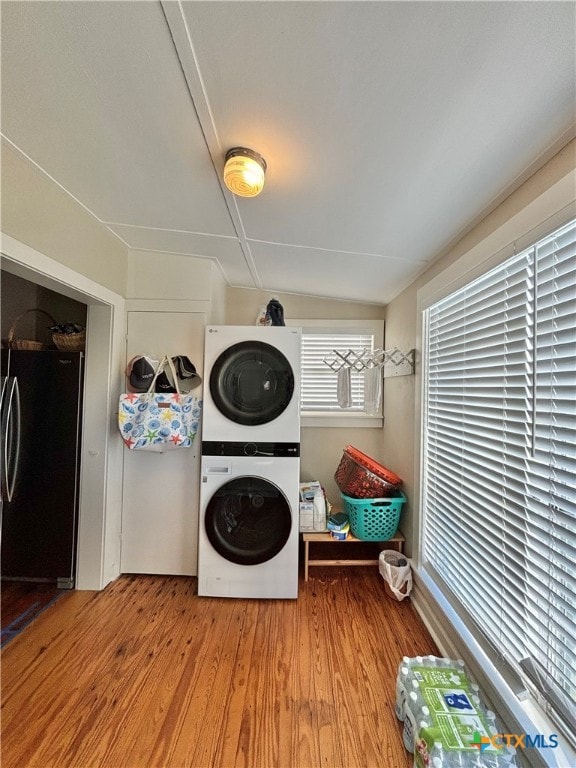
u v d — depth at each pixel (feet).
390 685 5.00
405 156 3.84
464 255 5.24
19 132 4.06
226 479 6.98
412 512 7.31
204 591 6.99
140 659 5.42
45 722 4.41
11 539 7.26
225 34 2.68
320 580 7.71
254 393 7.08
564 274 3.42
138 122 3.77
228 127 3.69
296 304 10.34
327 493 10.11
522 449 4.01
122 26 2.71
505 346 4.36
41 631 6.03
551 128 3.20
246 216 5.74
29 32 2.81
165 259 7.86
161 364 7.38
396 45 2.60
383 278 7.88
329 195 4.80
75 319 8.76
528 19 2.27
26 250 4.84
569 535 3.33
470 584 5.07
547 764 3.34
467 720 3.90
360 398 10.14
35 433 7.32
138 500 7.73
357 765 3.99
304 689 4.91
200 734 4.29
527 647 3.89
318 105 3.27
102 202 5.70
